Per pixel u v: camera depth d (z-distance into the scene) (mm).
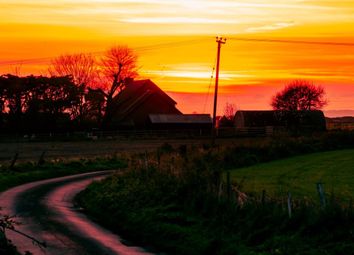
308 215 20109
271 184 38219
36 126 105688
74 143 90188
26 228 25891
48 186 44375
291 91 110812
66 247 22234
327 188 35969
